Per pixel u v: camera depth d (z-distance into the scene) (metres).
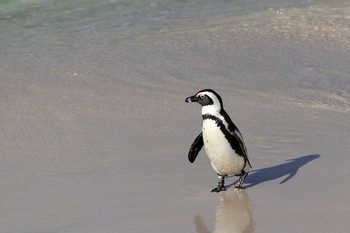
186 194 12.84
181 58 21.36
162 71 20.16
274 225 11.32
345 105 17.36
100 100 18.03
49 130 16.17
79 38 23.48
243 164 12.63
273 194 12.62
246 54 21.72
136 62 21.02
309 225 11.26
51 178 13.70
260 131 15.74
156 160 14.47
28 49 22.33
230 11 26.52
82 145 15.34
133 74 19.95
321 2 27.42
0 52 22.02
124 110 17.38
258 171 13.75
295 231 11.05
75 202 12.59
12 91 18.67
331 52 21.72
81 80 19.53
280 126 16.03
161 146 15.22
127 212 12.07
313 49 22.05
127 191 13.01
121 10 26.52
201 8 26.97
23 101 17.95
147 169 14.02
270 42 22.91
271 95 18.08
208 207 12.19
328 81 19.11
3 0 26.84
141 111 17.28
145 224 11.54
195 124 16.48
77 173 13.91
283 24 24.77
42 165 14.34
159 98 18.12
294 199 12.35
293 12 26.14
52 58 21.47
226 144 12.37
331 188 12.76
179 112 17.23
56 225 11.66
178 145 15.26
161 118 16.84
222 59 21.23
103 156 14.73
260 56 21.47
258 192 12.74
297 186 12.93
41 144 15.40
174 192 12.92
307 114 16.77
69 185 13.35
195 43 22.92
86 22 25.19
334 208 11.88
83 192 13.01
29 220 11.90
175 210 12.10
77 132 16.05
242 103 17.50
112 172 13.90
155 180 13.48
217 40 23.23
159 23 25.14
